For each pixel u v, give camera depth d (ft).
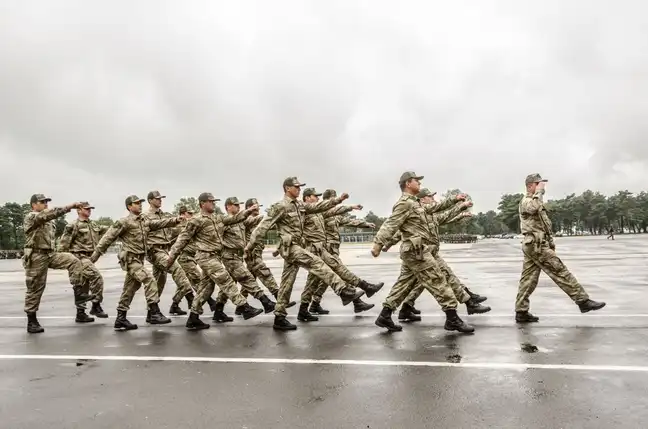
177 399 13.71
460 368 15.57
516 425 11.04
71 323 27.94
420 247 21.02
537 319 23.07
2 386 15.51
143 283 26.04
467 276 46.73
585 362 15.81
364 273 54.24
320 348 19.12
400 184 21.68
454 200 24.07
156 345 20.92
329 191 31.83
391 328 21.85
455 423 11.27
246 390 14.25
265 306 24.30
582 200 447.01
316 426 11.41
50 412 13.04
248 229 30.91
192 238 24.97
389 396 13.24
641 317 23.25
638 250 93.30
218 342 21.08
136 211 26.58
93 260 28.09
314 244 25.67
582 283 37.50
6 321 28.89
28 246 24.90
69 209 24.97
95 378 16.11
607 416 11.41
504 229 519.60
